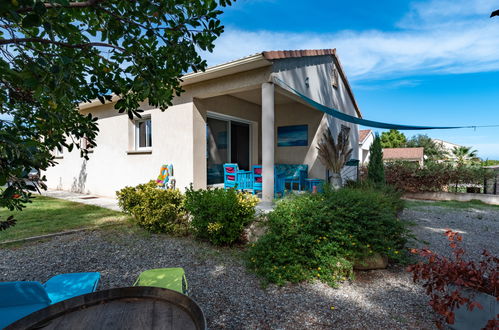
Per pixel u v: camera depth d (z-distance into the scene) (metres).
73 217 7.02
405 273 4.13
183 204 5.57
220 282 3.67
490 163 23.67
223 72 6.92
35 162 1.54
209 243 5.23
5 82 1.92
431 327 2.73
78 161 11.94
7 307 1.98
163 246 5.05
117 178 10.14
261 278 3.78
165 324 1.41
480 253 5.08
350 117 7.89
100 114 10.71
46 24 1.41
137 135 9.86
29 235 5.45
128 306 1.59
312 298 3.30
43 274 3.84
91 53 1.99
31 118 2.23
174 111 8.26
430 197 12.80
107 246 5.00
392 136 40.53
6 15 1.33
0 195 1.78
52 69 1.51
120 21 1.97
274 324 2.76
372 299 3.30
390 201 5.48
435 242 5.70
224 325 2.73
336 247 3.98
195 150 7.87
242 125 10.40
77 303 1.57
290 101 9.61
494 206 10.55
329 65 9.64
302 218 4.21
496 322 2.15
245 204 5.04
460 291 2.63
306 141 9.62
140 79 2.09
